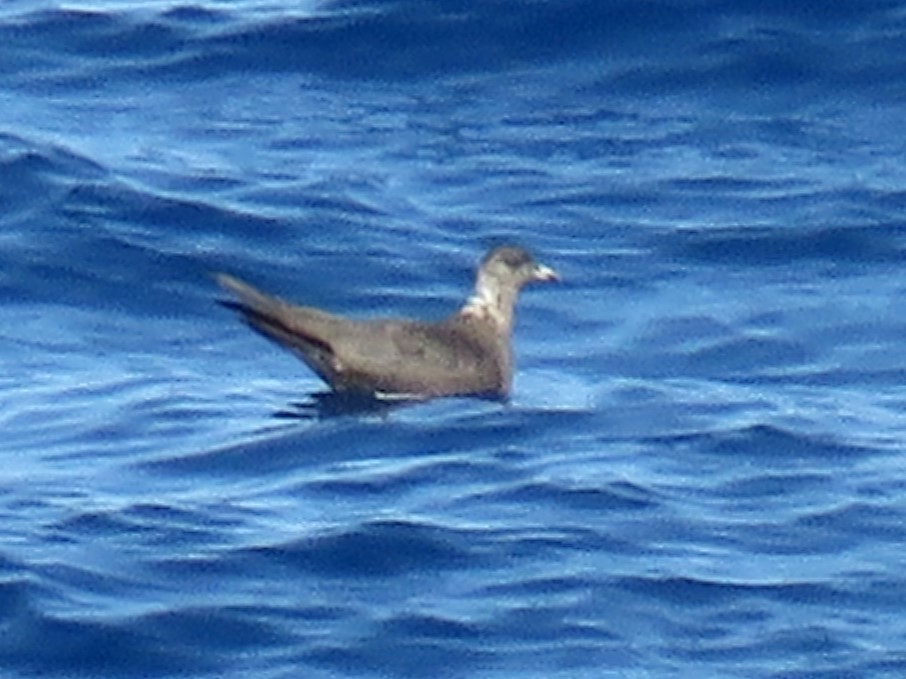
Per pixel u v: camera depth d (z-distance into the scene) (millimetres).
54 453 42125
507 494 40031
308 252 51312
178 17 59188
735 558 37938
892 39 57531
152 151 54781
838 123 55969
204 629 35562
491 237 52000
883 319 48750
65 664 34875
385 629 35594
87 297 49375
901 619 36156
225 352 47344
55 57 58281
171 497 39906
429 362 44406
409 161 54562
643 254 51312
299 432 42594
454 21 58125
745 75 57031
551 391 45125
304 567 37344
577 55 57562
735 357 47469
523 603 36312
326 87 57156
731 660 34969
